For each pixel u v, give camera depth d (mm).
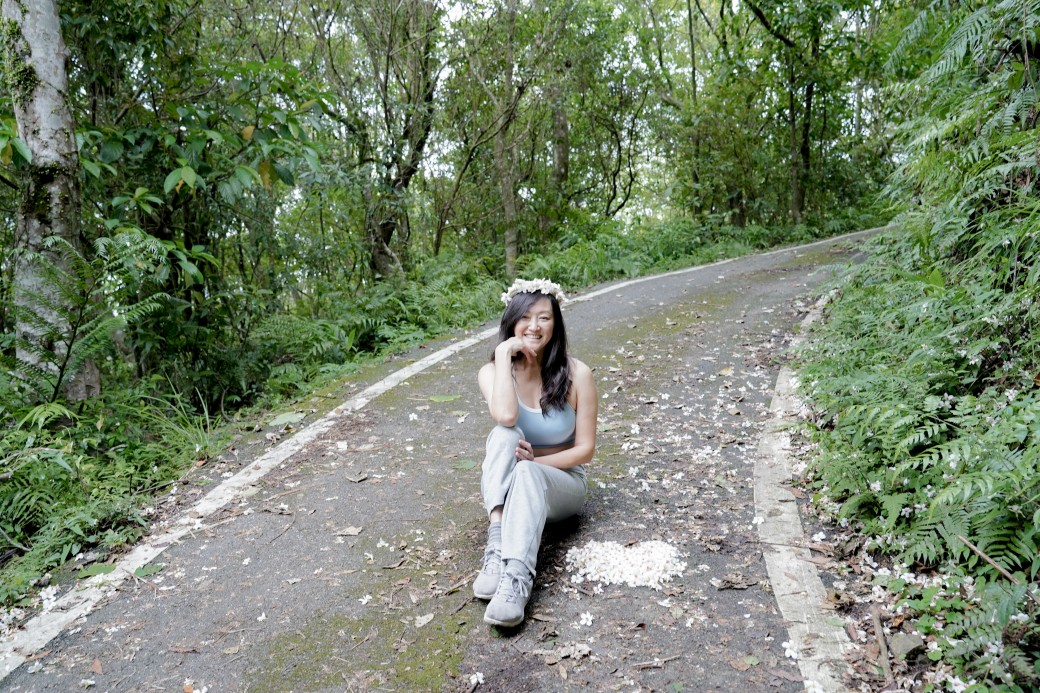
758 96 15648
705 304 7801
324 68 10258
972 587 2547
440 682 2322
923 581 2664
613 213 17469
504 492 2816
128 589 2965
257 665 2449
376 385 5738
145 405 5094
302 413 5141
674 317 7293
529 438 3145
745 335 6336
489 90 10867
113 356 6836
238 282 7941
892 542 2877
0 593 2926
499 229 13375
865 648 2383
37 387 4188
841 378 3988
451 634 2568
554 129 15133
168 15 6492
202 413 6027
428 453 4285
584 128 16484
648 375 5500
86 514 3395
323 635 2596
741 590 2754
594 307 8219
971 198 4547
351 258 10234
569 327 7270
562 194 14648
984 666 2162
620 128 16516
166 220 6500
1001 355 3561
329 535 3334
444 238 14289
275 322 6801
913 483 3043
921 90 5934
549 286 3086
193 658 2502
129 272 4617
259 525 3461
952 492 2455
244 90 5863
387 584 2910
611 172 17500
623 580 2834
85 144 5285
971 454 2729
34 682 2412
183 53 6840
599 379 5500
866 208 16625
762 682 2260
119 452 4320
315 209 9766
